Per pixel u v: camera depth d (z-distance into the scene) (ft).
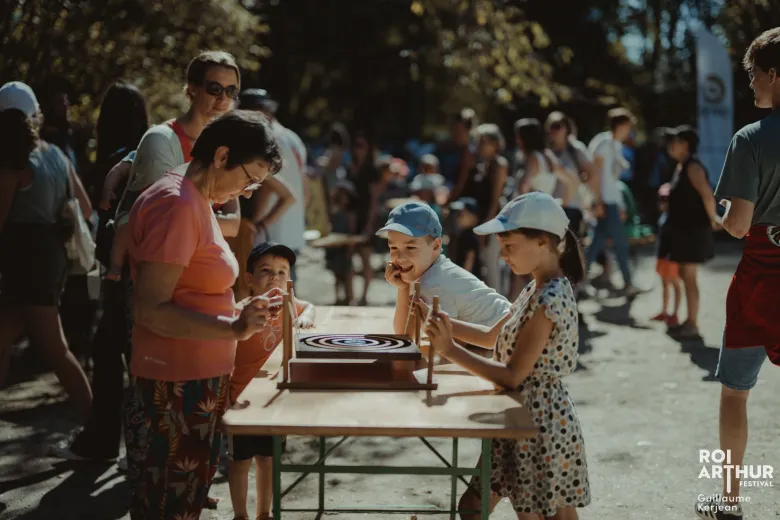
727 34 53.47
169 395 9.61
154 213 9.16
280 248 13.09
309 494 15.02
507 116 65.98
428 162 40.75
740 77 60.64
